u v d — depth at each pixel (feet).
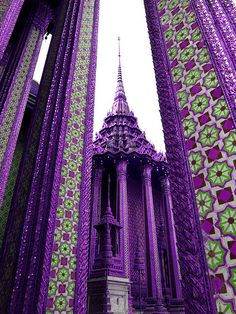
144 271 51.29
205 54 7.87
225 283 4.83
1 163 18.28
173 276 49.47
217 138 6.39
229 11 8.55
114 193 60.29
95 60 17.92
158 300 44.37
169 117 7.86
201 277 5.12
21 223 11.01
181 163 6.77
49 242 10.29
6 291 9.69
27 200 11.32
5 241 11.67
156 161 60.29
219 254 5.15
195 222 5.77
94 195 53.47
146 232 50.98
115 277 35.19
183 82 8.06
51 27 29.14
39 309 8.87
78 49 17.06
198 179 6.26
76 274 10.61
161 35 9.99
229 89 6.69
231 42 7.51
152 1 11.62
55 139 13.02
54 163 12.17
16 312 8.78
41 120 14.37
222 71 7.12
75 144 13.67
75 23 18.06
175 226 6.11
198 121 7.02
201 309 4.82
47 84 16.20
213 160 6.21
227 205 5.49
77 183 12.64
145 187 56.29
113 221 43.27
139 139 65.05
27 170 13.10
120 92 79.92
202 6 9.00
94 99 16.28
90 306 34.04
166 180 61.00
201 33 8.37
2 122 19.81
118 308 33.71
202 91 7.36
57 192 11.59
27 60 24.31
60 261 10.36
